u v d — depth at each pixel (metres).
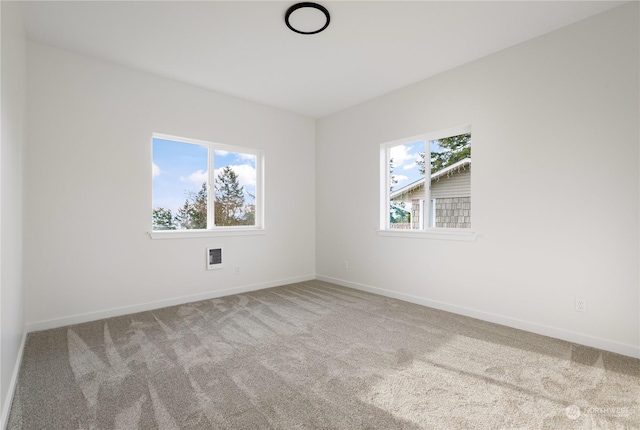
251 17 2.36
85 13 2.30
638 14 2.16
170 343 2.42
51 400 1.68
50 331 2.67
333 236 4.60
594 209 2.35
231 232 3.94
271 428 1.46
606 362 2.10
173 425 1.48
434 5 2.22
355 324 2.85
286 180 4.54
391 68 3.20
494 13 2.31
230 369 2.02
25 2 2.16
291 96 3.96
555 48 2.53
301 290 4.16
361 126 4.18
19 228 2.17
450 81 3.22
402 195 3.83
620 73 2.23
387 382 1.86
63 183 2.82
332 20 2.40
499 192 2.86
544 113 2.59
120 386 1.81
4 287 1.55
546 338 2.51
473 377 1.92
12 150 1.84
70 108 2.85
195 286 3.64
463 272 3.12
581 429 1.45
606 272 2.30
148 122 3.30
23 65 2.42
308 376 1.93
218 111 3.82
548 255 2.57
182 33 2.57
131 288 3.19
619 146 2.24
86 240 2.93
